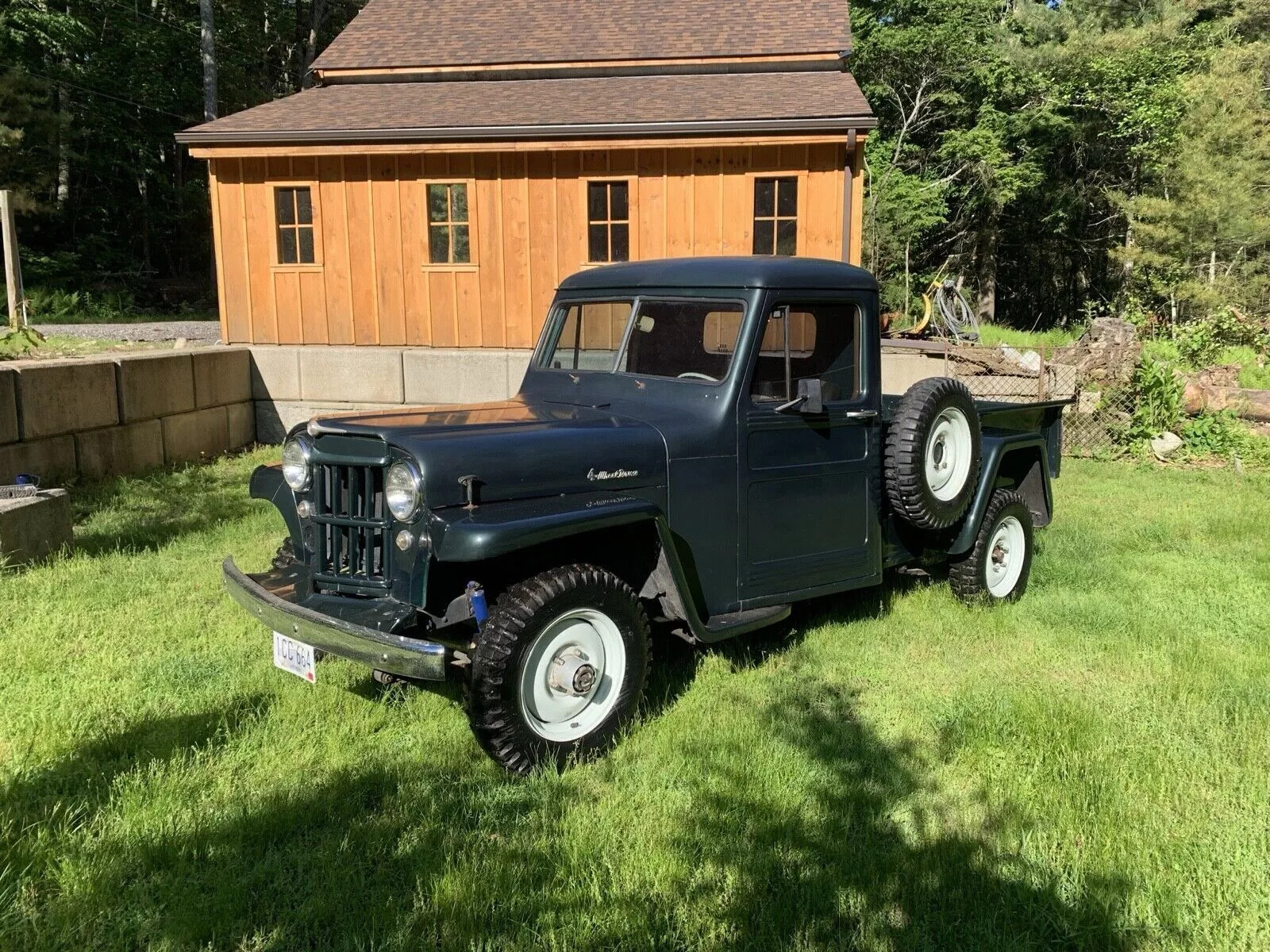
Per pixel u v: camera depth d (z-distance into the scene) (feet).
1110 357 35.50
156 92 84.17
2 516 17.75
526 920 8.30
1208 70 75.25
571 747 10.99
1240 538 21.94
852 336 14.19
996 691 13.11
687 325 13.28
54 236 80.74
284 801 10.06
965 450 15.23
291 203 35.91
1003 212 93.04
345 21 114.01
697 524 12.46
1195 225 68.69
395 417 11.70
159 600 16.58
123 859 9.04
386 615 10.31
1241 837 9.58
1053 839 9.49
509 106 36.27
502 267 35.35
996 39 82.53
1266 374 41.29
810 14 43.68
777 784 10.59
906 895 8.65
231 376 34.06
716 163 33.83
